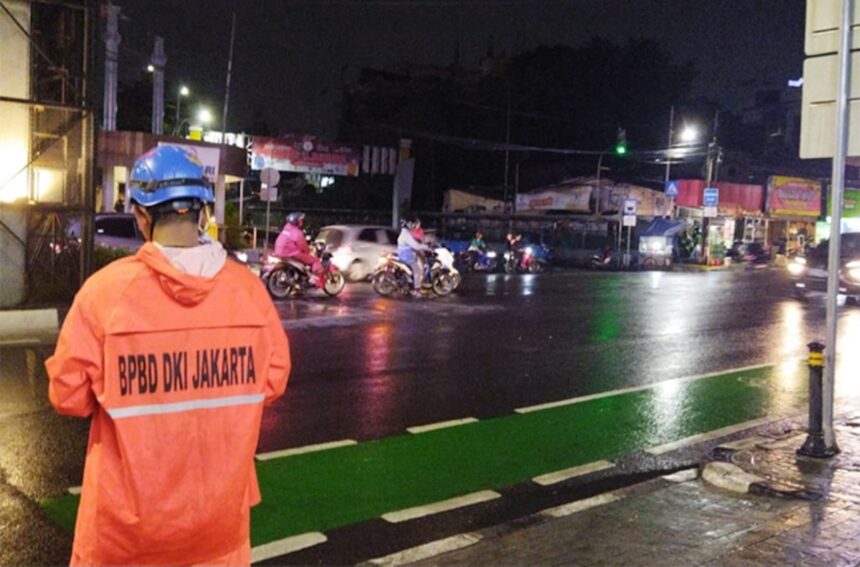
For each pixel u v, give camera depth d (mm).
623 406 8930
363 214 38125
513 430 7812
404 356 11156
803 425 8312
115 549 2172
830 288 6867
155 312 2186
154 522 2162
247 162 27312
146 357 2172
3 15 12539
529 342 12680
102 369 2152
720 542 4910
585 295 20531
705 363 11656
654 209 41406
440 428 7762
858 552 4766
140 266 2221
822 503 5668
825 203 48969
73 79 13062
